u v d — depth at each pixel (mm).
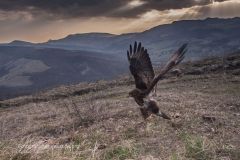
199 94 31578
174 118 18859
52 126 22297
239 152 11547
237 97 28734
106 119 21094
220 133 15031
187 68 52656
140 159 11273
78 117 22953
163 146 12922
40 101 47969
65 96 48875
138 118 20234
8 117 31547
